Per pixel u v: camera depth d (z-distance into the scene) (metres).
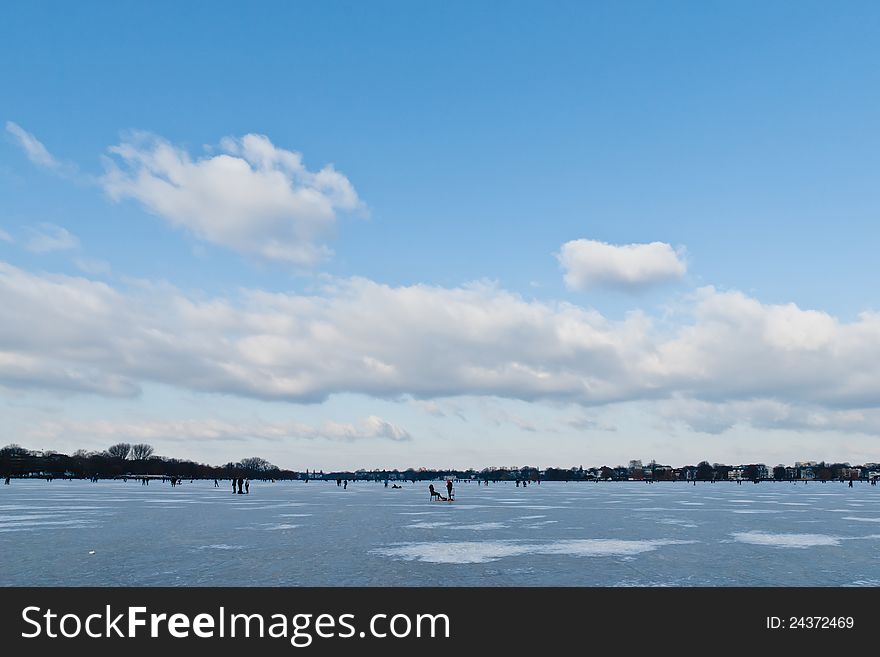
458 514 58.53
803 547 34.22
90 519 50.47
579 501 87.25
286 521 49.53
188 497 91.88
